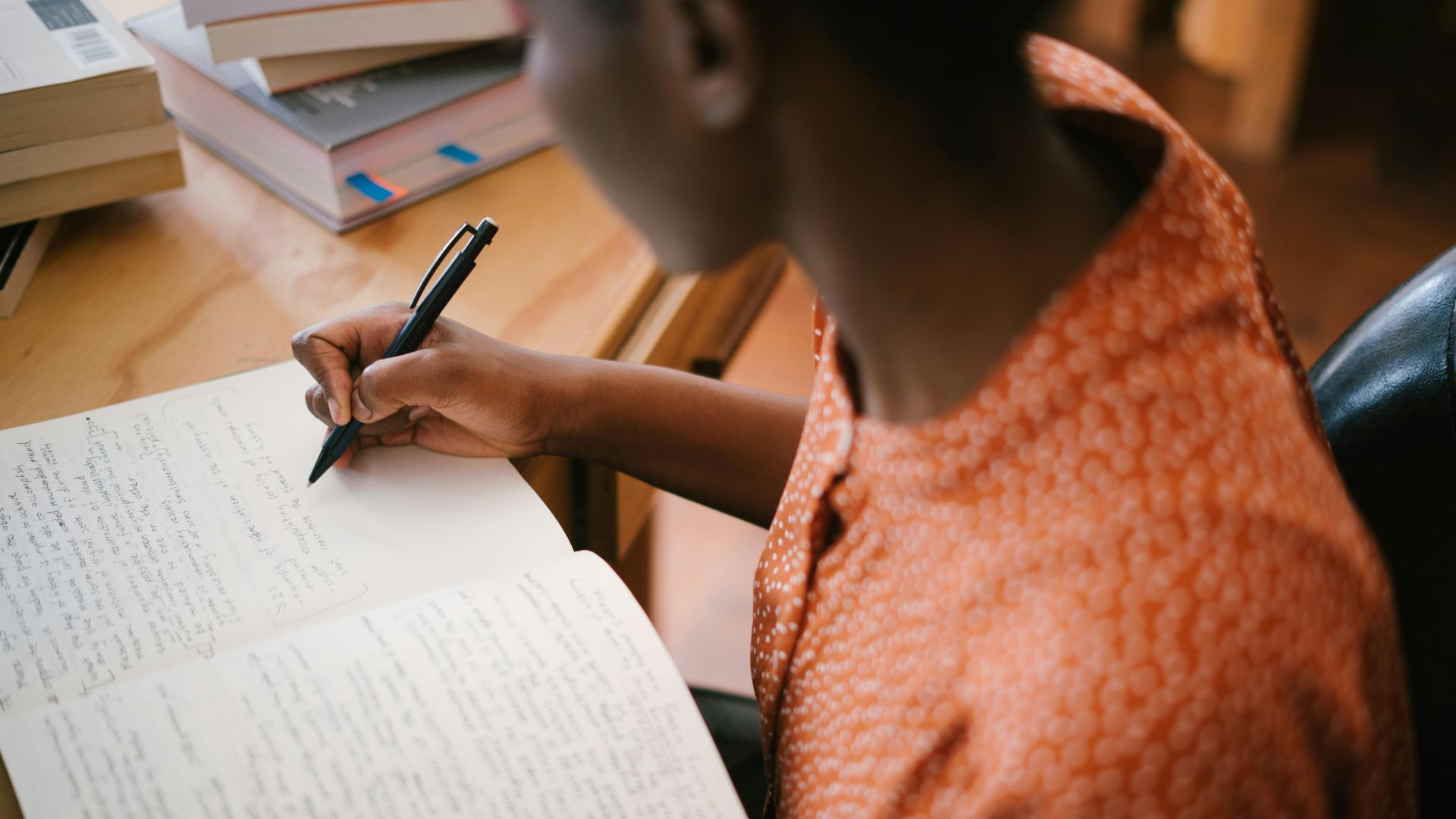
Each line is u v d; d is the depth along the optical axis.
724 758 0.83
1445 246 2.15
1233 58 2.49
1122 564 0.39
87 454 0.67
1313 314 1.99
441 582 0.62
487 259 0.86
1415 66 2.52
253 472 0.68
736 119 0.38
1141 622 0.38
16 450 0.67
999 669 0.42
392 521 0.65
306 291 0.82
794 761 0.56
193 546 0.63
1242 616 0.38
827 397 0.55
